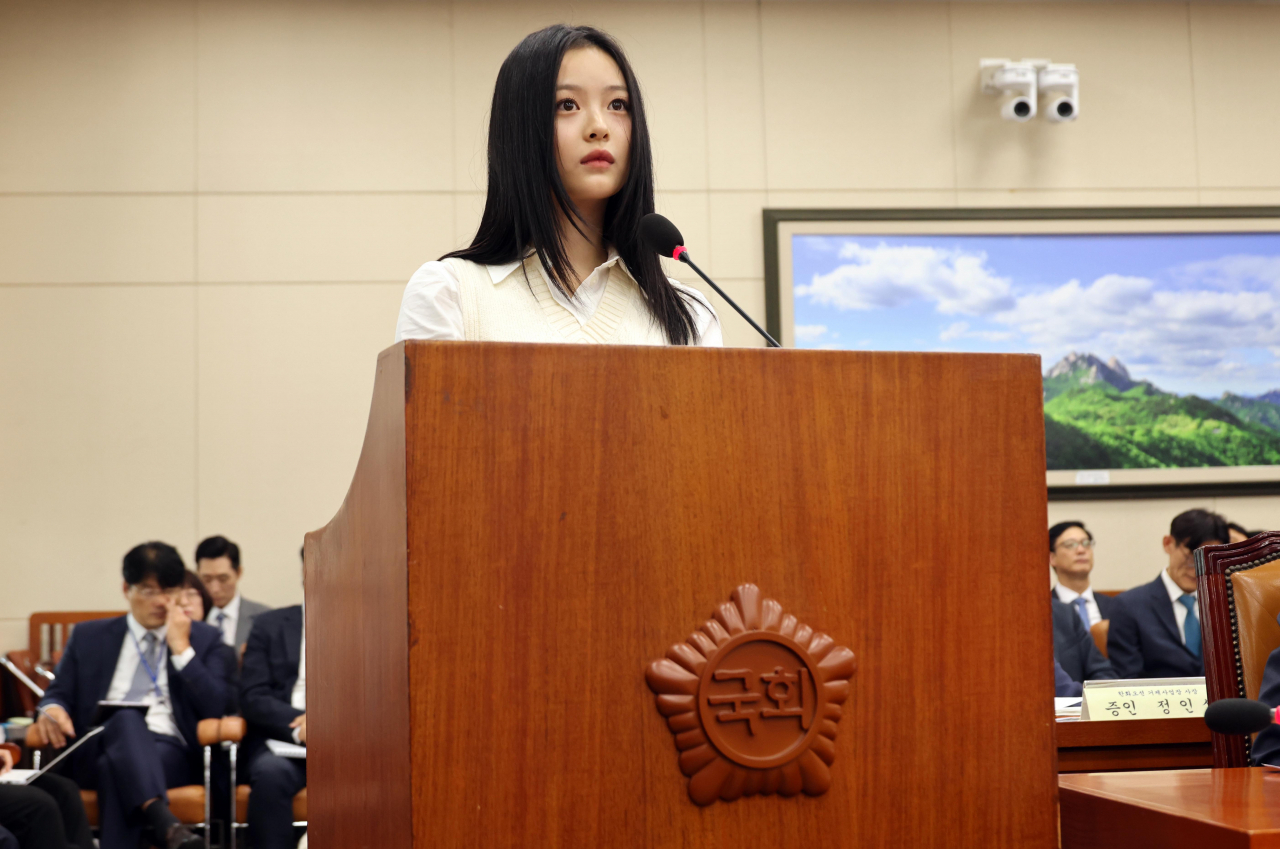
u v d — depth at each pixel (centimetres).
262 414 532
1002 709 106
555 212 137
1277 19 592
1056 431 563
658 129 563
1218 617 176
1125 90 582
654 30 566
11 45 535
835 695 101
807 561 102
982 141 574
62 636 495
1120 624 439
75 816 361
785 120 568
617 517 98
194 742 393
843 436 104
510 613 95
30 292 526
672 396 100
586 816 95
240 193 540
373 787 104
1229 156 585
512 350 96
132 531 521
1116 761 195
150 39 541
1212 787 120
